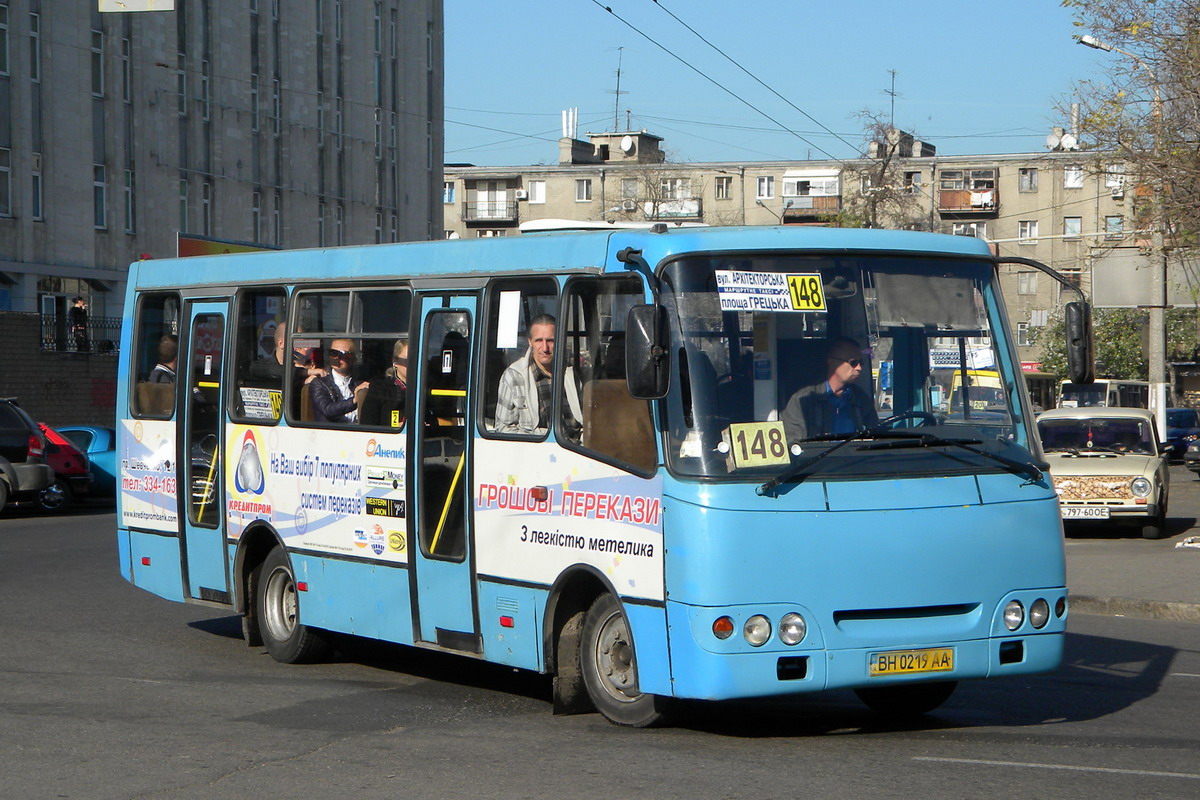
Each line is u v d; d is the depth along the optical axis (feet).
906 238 28.14
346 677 35.29
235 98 171.32
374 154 199.31
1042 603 27.20
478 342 30.91
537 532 29.09
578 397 28.25
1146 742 27.17
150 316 42.27
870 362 27.07
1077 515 70.85
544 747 26.53
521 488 29.50
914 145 292.20
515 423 29.81
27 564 58.80
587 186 303.48
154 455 41.60
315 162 186.19
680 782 23.57
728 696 25.23
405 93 207.21
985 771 24.35
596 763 25.08
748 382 26.25
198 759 25.73
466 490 30.89
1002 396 28.02
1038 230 272.31
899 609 26.13
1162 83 71.36
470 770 24.63
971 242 28.71
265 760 25.61
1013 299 273.13
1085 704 31.78
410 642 32.60
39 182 145.38
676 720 28.81
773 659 25.40
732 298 26.55
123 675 35.22
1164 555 62.08
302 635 36.50
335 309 35.19
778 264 26.96
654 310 25.21
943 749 26.40
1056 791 22.82
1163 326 114.73
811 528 25.63
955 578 26.40
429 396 32.12
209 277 39.88
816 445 26.20
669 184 295.69
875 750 26.30
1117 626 46.14
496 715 30.12
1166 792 22.77
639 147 309.22
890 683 26.04
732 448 25.79
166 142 161.38
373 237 199.21
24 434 83.46
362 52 196.03
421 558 32.19
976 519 26.66
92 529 75.97
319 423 35.40
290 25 180.75
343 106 192.44
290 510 36.29
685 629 25.55
